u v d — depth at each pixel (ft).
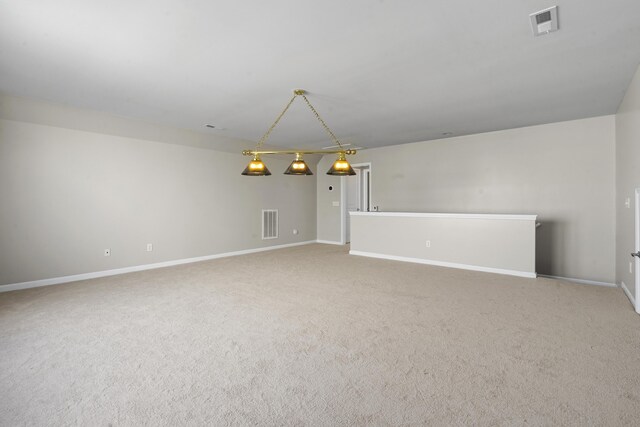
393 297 12.58
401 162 23.80
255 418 5.69
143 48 9.13
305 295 12.89
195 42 8.79
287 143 23.43
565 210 17.46
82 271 15.84
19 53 9.42
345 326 9.73
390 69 10.62
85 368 7.37
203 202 20.99
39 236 14.58
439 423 5.54
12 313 10.93
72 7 7.16
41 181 14.62
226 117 16.30
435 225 18.83
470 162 20.61
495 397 6.24
